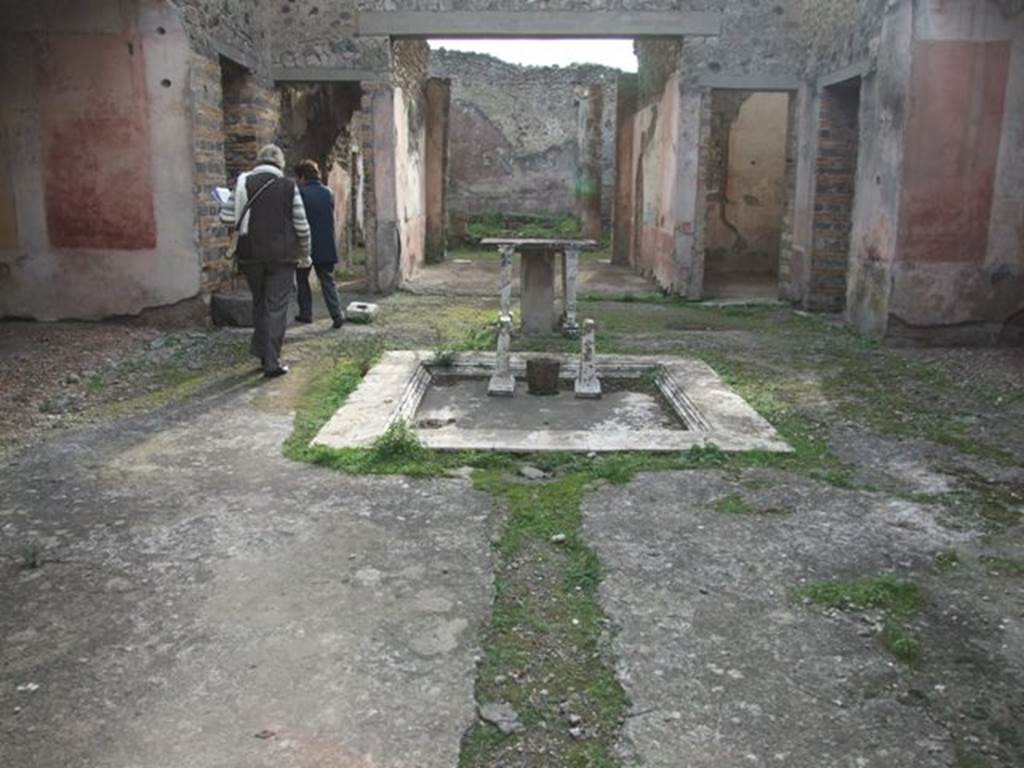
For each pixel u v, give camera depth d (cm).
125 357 706
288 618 293
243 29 988
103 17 788
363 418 527
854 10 926
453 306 1051
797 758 224
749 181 1564
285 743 228
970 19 757
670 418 581
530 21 1111
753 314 1048
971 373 685
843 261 1070
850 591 312
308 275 886
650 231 1370
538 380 638
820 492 417
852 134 1052
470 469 446
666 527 372
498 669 263
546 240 823
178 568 330
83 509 388
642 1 1109
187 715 240
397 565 333
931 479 440
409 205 1320
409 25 1118
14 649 273
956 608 304
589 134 1955
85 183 817
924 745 229
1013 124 777
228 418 537
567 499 403
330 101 1351
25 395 586
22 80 798
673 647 276
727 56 1114
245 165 1055
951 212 790
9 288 834
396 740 230
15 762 220
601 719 239
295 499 402
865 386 644
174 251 830
